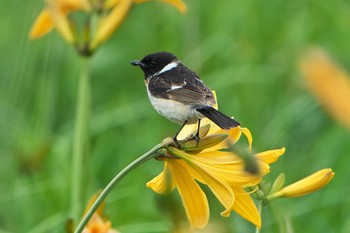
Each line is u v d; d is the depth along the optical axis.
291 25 14.26
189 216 6.22
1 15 14.32
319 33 14.19
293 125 12.38
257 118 12.79
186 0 14.26
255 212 6.19
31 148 11.73
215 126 6.76
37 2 12.78
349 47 13.82
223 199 5.97
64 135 12.87
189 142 6.01
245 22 14.48
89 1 9.95
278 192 6.50
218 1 14.87
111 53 14.05
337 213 10.98
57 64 13.37
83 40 9.88
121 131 12.74
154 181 6.36
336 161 11.69
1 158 11.82
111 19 9.88
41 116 12.63
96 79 13.88
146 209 11.12
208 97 7.33
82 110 10.08
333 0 14.58
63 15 9.86
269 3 14.77
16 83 12.60
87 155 10.14
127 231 10.48
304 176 11.62
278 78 13.28
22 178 11.71
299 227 10.70
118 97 13.52
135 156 12.11
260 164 5.95
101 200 5.69
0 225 11.34
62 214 11.05
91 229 6.72
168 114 7.41
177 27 14.28
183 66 8.04
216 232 6.27
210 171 5.95
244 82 13.27
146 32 14.45
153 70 8.16
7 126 12.17
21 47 12.62
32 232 10.63
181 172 6.18
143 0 10.09
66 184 11.52
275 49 13.97
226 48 14.16
